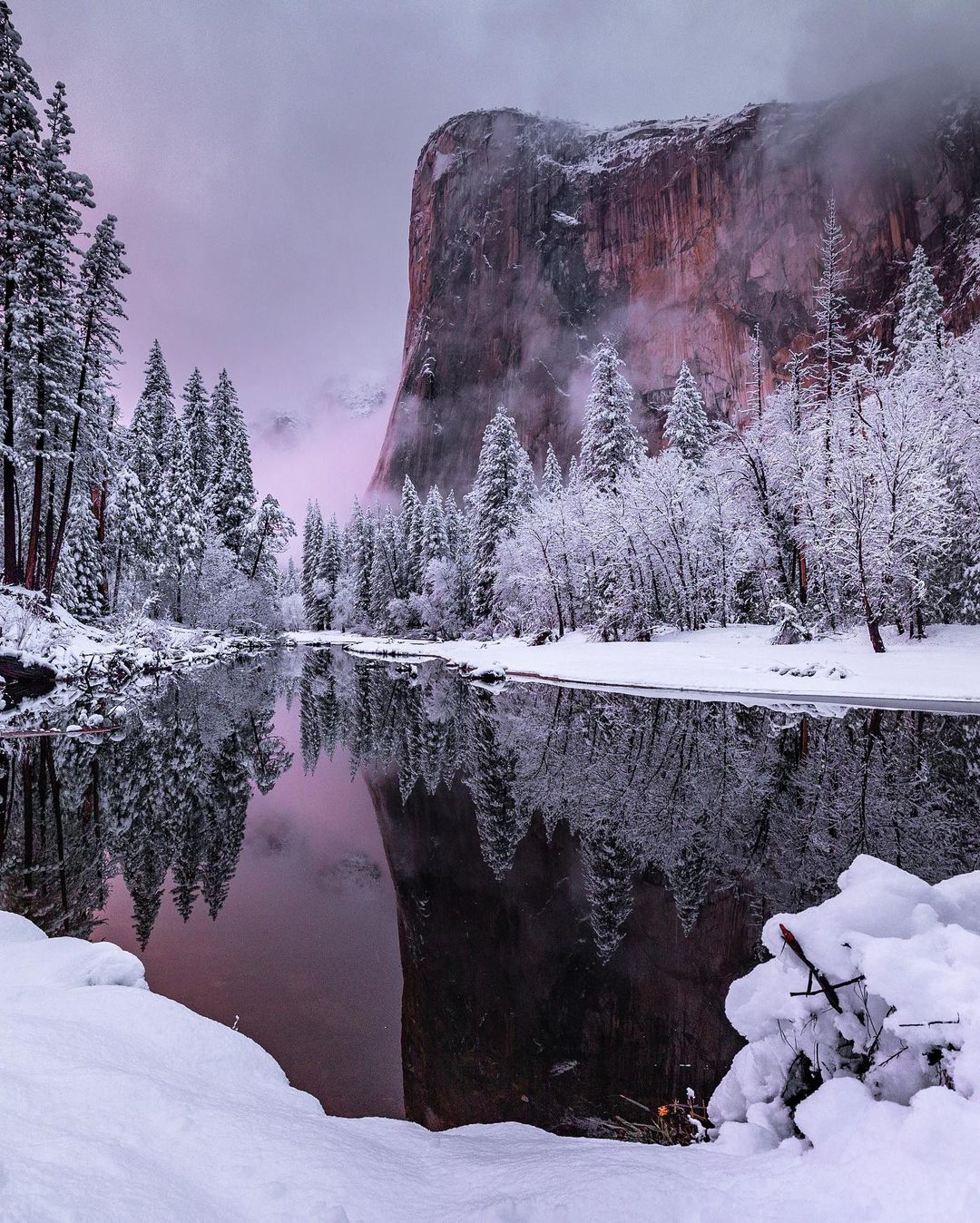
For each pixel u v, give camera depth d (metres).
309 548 89.12
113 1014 3.28
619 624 35.25
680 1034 4.95
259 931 6.79
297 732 18.56
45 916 7.04
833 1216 1.50
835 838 8.62
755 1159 1.97
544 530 40.00
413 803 11.84
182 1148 1.99
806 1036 2.35
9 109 23.92
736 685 20.25
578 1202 1.74
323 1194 1.84
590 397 40.94
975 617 24.05
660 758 13.65
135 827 10.08
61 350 25.58
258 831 10.19
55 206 24.88
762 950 6.18
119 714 19.25
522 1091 4.33
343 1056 4.67
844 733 14.16
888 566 22.53
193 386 52.69
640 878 8.05
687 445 45.50
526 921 7.05
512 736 17.12
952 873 7.24
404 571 69.06
